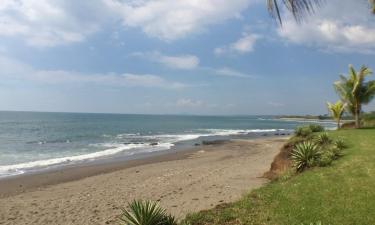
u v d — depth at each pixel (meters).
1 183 17.81
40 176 19.78
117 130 71.00
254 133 66.56
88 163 25.05
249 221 7.99
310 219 7.71
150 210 7.58
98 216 11.34
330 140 17.05
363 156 13.52
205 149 34.59
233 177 16.64
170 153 31.25
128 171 20.77
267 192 10.38
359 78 26.28
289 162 15.80
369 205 8.24
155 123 115.50
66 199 13.88
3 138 47.06
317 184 10.47
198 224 8.12
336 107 27.80
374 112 29.14
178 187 14.98
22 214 11.83
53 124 88.50
